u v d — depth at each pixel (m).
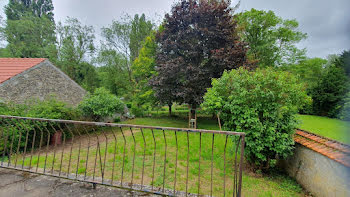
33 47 17.95
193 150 4.92
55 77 8.91
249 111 3.47
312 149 2.86
